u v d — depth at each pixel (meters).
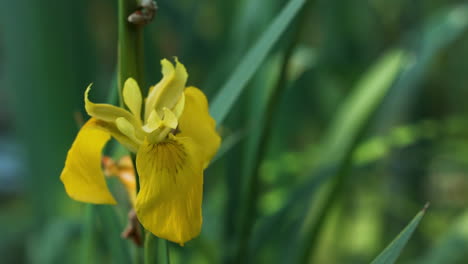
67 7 1.34
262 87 1.18
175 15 1.50
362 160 1.44
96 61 1.42
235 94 0.86
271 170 1.43
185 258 1.23
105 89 1.62
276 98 1.02
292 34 0.99
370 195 1.73
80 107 1.38
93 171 0.80
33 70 1.35
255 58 0.86
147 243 0.82
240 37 1.22
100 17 1.86
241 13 1.24
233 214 1.14
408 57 1.31
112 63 2.12
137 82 0.80
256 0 1.22
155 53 1.27
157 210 0.78
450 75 1.77
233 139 1.07
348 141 1.19
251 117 1.18
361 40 1.72
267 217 1.15
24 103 1.38
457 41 1.76
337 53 1.70
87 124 0.80
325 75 1.70
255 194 1.07
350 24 1.71
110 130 0.80
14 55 1.37
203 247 1.15
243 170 1.11
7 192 2.68
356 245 1.73
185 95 0.82
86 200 0.79
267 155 1.45
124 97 0.80
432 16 1.54
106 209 0.93
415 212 1.75
